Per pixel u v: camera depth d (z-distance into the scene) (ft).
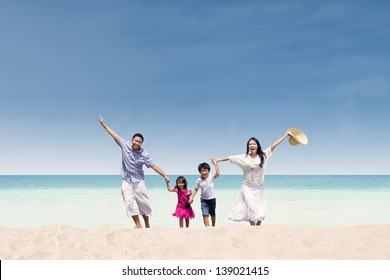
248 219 24.72
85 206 59.41
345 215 48.49
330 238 19.61
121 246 19.43
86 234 21.06
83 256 18.31
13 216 47.62
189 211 29.37
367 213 50.47
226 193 88.99
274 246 18.80
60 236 20.65
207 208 28.96
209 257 17.99
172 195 79.15
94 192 97.96
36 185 161.68
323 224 41.45
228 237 19.89
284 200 70.33
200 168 28.73
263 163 24.85
